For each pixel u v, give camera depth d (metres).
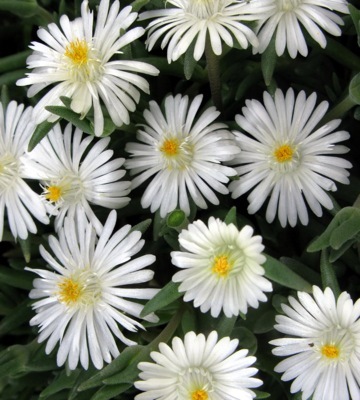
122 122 0.29
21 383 0.34
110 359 0.29
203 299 0.27
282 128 0.30
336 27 0.30
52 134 0.30
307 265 0.31
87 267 0.29
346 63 0.32
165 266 0.32
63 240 0.30
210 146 0.29
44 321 0.30
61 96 0.28
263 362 0.30
